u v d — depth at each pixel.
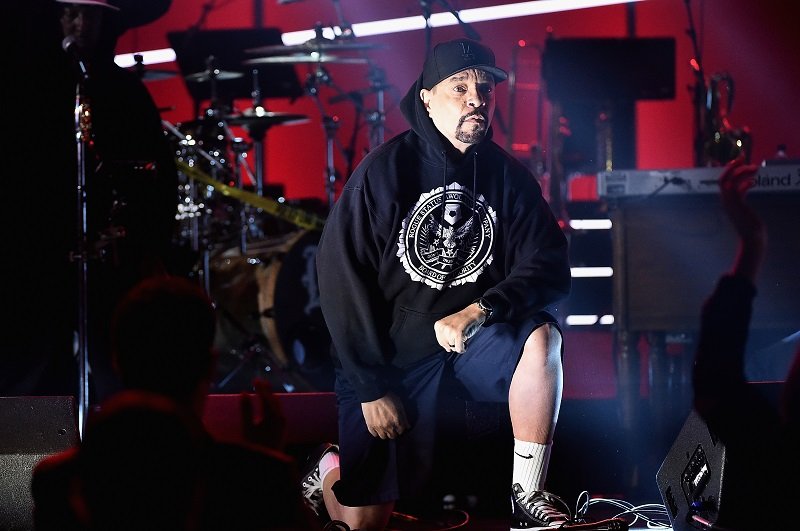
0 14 10.28
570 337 15.74
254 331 15.45
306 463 8.71
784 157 12.81
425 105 7.74
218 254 16.53
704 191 11.64
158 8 13.24
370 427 7.59
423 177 7.72
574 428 10.32
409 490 7.66
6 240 10.30
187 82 20.94
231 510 4.28
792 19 17.61
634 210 11.76
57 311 10.56
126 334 4.29
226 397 9.94
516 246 7.79
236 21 20.86
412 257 7.66
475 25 19.53
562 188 16.88
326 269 7.73
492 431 8.05
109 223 10.29
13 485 7.66
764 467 6.00
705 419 5.47
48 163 10.49
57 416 7.72
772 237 11.65
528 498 7.46
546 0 19.16
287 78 20.67
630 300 11.76
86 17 10.59
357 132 19.69
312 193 20.80
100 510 3.96
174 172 10.98
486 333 7.59
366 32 20.16
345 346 7.61
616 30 18.92
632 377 11.64
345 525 7.51
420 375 7.75
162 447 3.97
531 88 18.62
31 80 10.41
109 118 10.64
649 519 8.51
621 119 18.22
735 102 18.08
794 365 5.20
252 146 18.44
